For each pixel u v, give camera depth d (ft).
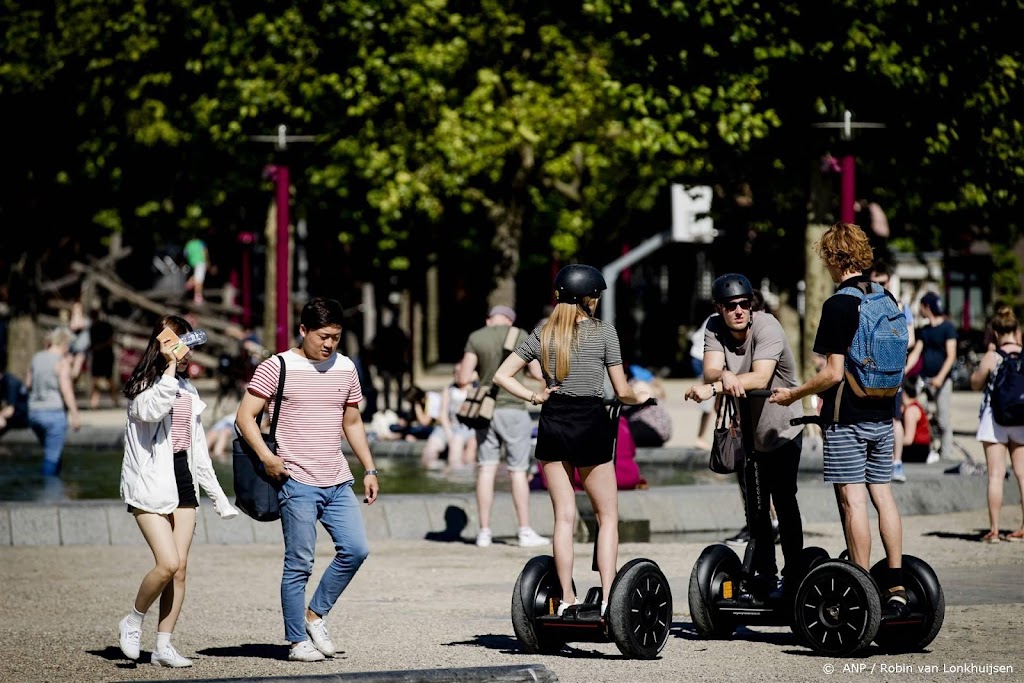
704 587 60.49
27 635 64.23
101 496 112.78
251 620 68.18
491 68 184.55
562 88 186.09
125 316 267.80
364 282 288.30
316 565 85.40
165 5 196.54
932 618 57.88
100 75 206.39
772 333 60.59
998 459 91.40
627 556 86.17
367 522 95.25
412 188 183.01
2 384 134.82
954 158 157.28
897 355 59.00
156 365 57.26
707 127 148.97
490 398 90.63
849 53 144.15
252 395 57.82
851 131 127.54
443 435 140.15
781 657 57.06
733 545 91.04
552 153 206.39
